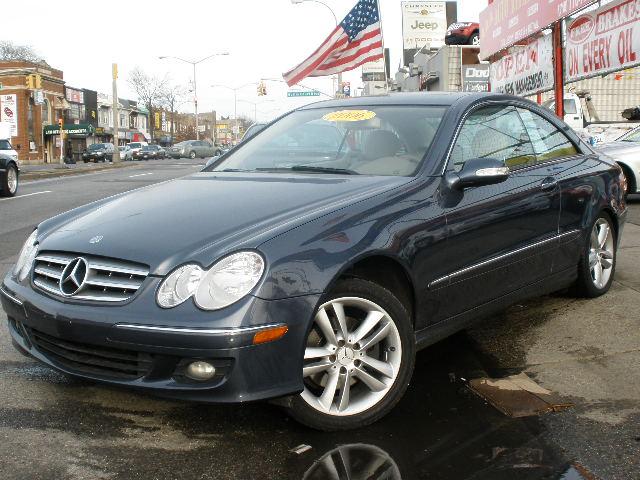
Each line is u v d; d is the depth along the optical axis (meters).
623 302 5.08
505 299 4.10
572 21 11.66
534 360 4.05
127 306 2.90
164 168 35.66
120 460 2.89
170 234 3.13
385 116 4.27
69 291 3.11
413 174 3.73
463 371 3.89
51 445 3.02
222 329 2.74
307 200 3.39
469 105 4.17
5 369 3.96
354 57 17.06
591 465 2.82
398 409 3.39
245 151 4.59
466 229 3.69
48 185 20.80
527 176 4.30
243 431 3.16
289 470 2.80
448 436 3.09
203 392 2.81
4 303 3.48
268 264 2.87
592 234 4.98
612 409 3.36
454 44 27.53
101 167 37.03
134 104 91.44
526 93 14.23
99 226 3.39
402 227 3.35
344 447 2.99
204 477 2.76
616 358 4.03
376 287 3.22
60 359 3.17
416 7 48.94
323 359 3.09
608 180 5.18
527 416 3.29
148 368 2.89
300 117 4.75
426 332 3.58
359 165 3.98
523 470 2.78
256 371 2.81
